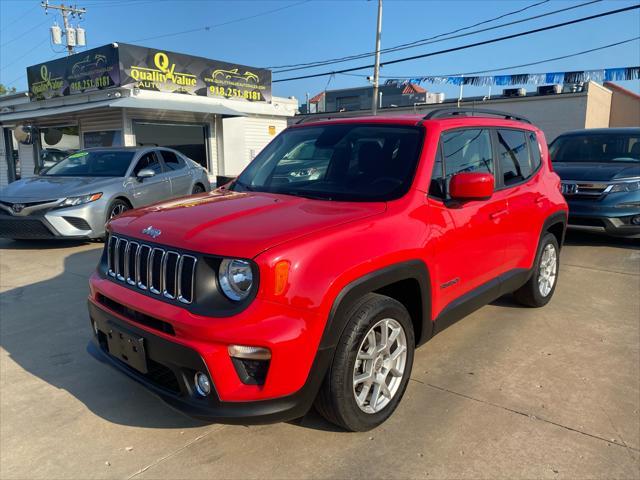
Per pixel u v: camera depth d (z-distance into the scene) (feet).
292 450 9.10
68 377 11.86
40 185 25.70
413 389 11.30
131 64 45.93
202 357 7.82
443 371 12.17
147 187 28.86
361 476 8.43
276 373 7.89
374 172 11.11
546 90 87.92
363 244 8.91
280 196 11.03
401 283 10.35
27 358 12.85
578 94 84.07
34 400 10.84
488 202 12.48
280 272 7.84
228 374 7.88
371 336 9.27
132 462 8.81
